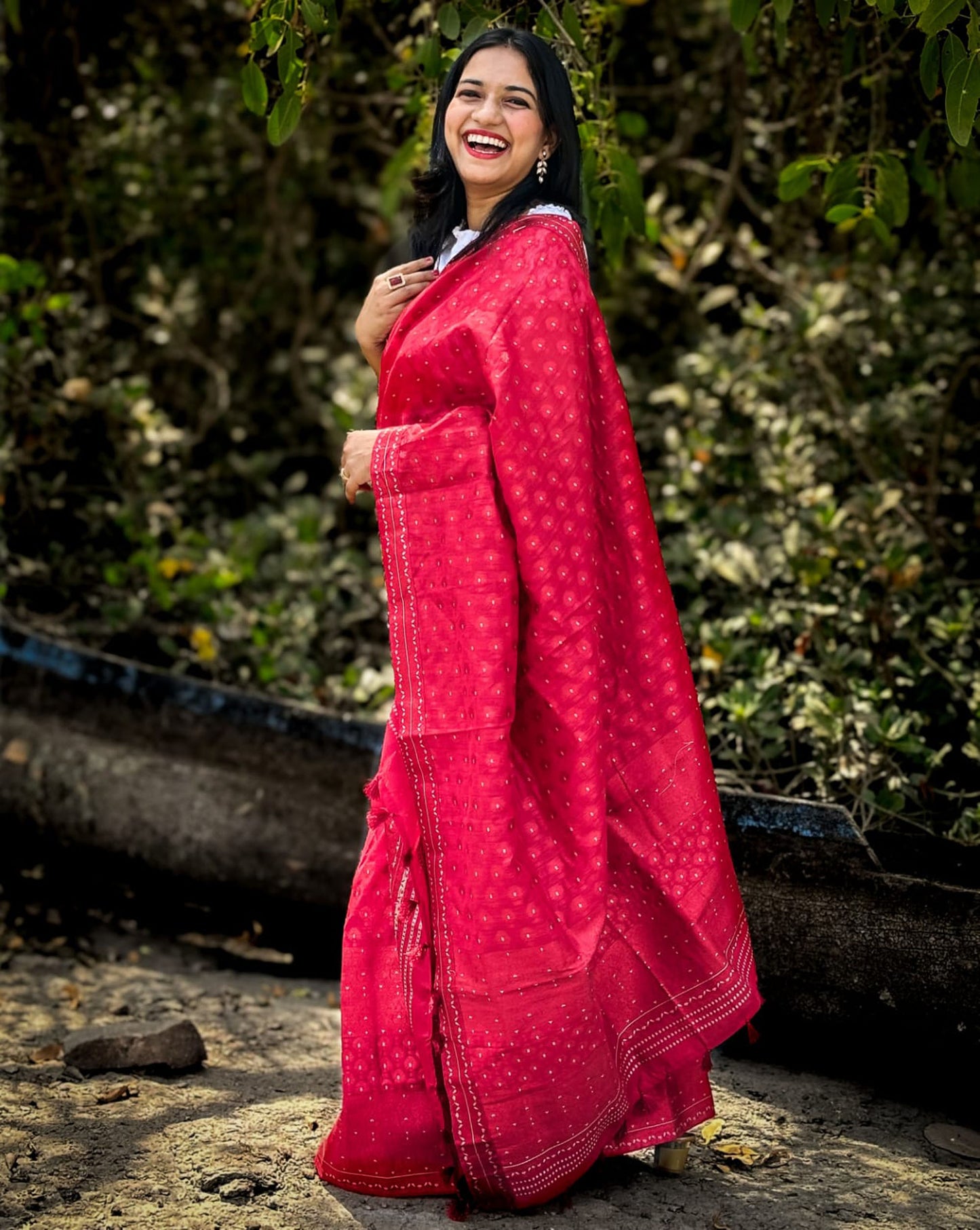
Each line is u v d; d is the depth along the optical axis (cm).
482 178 242
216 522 558
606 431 238
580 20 326
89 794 361
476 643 227
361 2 365
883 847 285
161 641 434
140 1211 227
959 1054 267
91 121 539
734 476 473
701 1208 235
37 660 368
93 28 532
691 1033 242
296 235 643
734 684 359
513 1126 229
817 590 394
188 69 580
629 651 242
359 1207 233
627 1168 251
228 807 351
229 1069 288
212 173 608
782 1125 267
